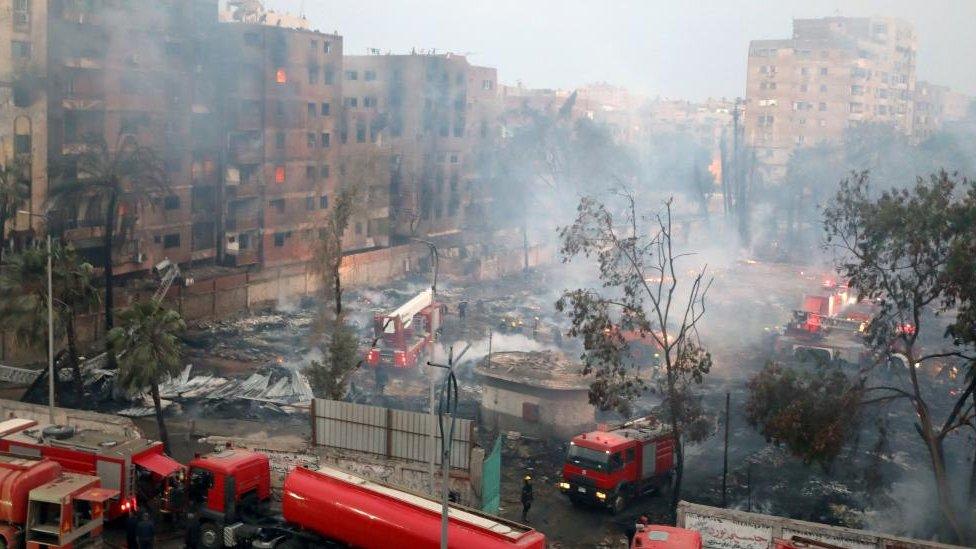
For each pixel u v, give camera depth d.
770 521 25.78
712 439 41.59
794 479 36.62
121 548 26.42
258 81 75.62
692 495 34.81
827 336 59.16
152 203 62.78
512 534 23.25
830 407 29.69
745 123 162.00
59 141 59.94
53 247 40.38
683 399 34.12
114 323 55.56
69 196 57.50
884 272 30.70
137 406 42.28
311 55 80.69
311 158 81.44
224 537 26.73
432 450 25.62
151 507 28.52
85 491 25.05
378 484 25.72
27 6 56.69
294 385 45.66
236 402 43.34
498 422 41.59
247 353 54.72
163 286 58.12
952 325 29.02
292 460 32.81
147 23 65.75
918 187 29.88
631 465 33.47
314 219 82.12
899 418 45.31
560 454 38.72
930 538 30.70
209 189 74.19
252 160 75.69
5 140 55.94
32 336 39.38
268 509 27.89
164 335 35.16
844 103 156.25
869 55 164.12
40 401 41.78
